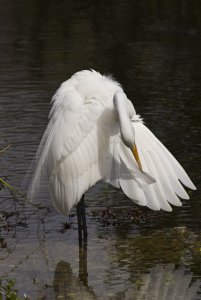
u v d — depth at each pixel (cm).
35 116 1950
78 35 3331
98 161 1108
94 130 1094
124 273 1049
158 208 1118
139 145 1134
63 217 1314
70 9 4078
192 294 976
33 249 1160
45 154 1127
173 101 2114
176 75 2491
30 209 1345
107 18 3781
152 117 1927
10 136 1758
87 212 1316
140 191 1113
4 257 1125
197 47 3009
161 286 1002
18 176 1462
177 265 1076
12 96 2195
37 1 4375
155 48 3006
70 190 1119
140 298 963
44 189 1366
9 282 976
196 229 1224
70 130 1088
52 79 2427
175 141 1703
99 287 1002
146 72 2542
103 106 1099
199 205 1330
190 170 1485
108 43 3136
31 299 963
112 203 1359
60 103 1114
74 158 1096
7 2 4366
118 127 1105
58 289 999
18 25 3619
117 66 2650
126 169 1112
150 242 1172
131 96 2188
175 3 4222
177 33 3353
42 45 3109
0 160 1566
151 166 1131
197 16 3775
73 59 2792
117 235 1209
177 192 1131
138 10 4022
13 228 1259
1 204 1363
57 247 1167
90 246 1163
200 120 1894
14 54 2928
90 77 1130
